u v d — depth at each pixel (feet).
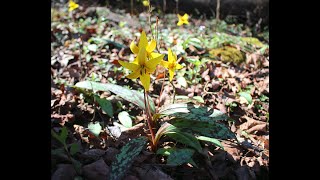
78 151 0.77
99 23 1.92
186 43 1.41
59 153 0.72
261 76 1.37
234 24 2.34
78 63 1.31
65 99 0.98
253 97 1.17
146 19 2.20
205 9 2.46
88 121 0.93
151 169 0.74
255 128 0.98
